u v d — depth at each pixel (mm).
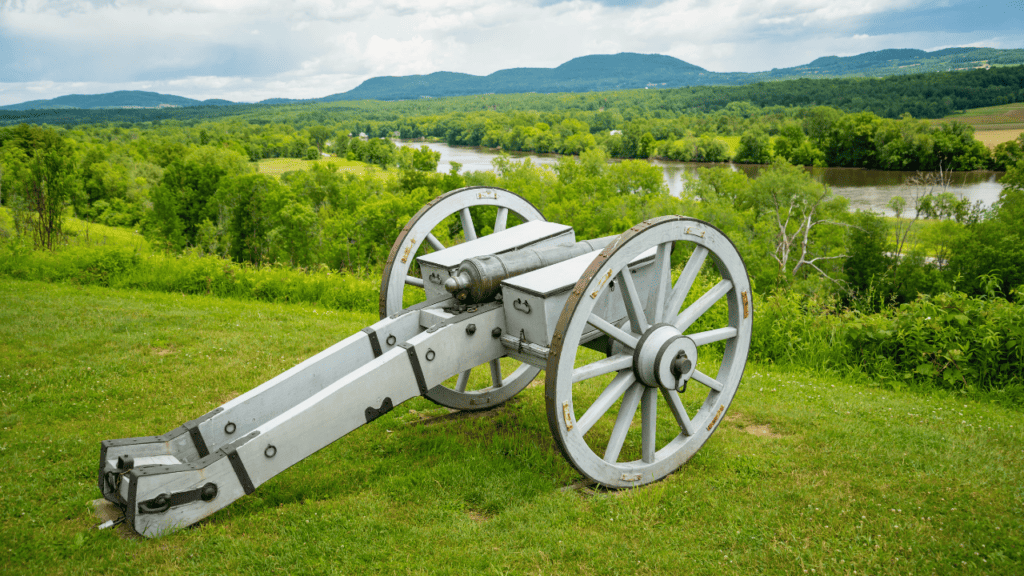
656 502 3516
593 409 3605
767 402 5391
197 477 3133
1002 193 44656
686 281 3869
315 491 3674
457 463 3959
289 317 8336
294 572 2879
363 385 3523
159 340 6895
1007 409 5566
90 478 3779
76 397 5199
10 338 6828
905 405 5449
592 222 64375
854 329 6719
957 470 3973
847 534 3213
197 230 67500
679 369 3693
